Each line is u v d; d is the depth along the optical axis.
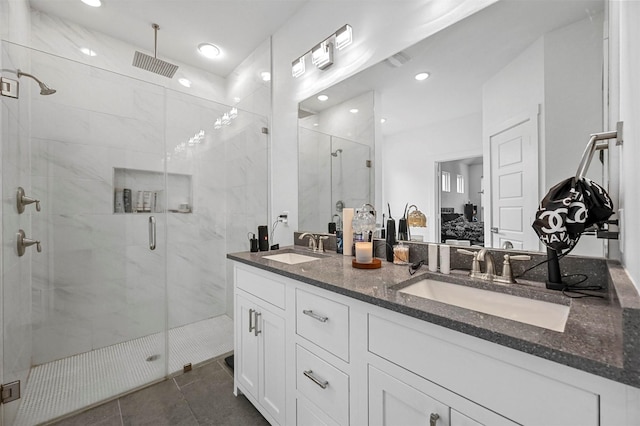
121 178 2.29
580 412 0.51
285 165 2.31
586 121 0.94
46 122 1.95
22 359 1.64
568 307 0.82
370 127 1.65
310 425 1.12
